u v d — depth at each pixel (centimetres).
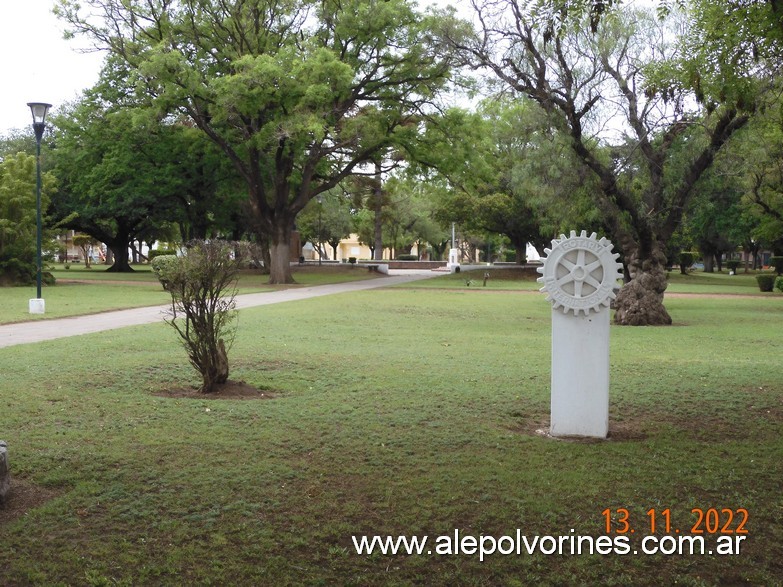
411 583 398
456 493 520
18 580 391
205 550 428
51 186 3412
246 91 3042
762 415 776
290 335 1477
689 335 1620
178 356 1125
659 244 1975
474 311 2211
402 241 7919
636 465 589
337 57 3325
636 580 407
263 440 646
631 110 1859
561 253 676
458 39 1798
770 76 1122
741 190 3491
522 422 745
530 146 2123
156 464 570
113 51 3453
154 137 4028
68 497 495
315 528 460
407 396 851
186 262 884
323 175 4203
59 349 1195
